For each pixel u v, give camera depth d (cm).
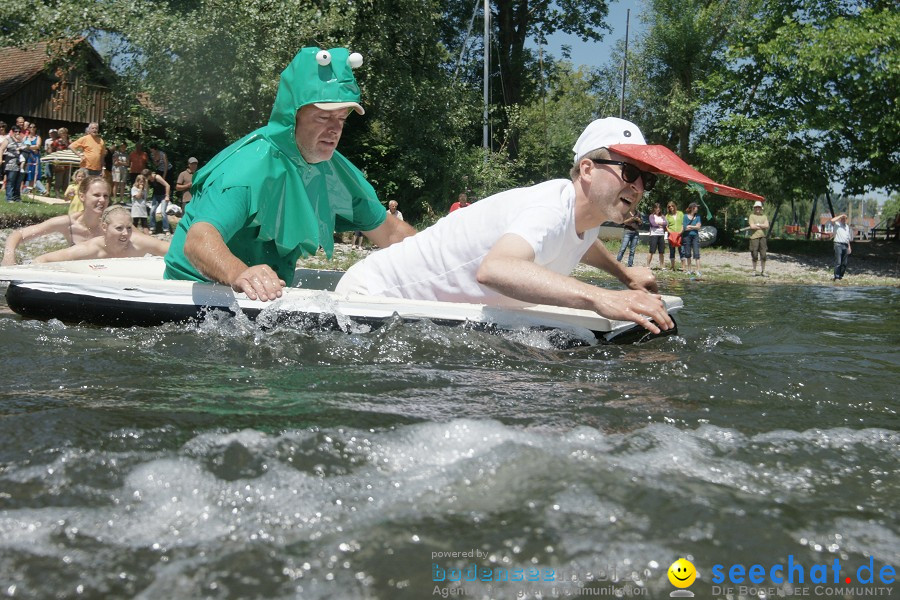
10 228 1413
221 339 369
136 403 260
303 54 455
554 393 286
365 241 1878
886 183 2192
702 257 2198
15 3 1945
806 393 301
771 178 2620
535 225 379
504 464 210
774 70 2262
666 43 2947
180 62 1938
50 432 227
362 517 180
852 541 175
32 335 381
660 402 278
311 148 465
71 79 2388
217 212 427
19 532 171
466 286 409
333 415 248
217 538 171
